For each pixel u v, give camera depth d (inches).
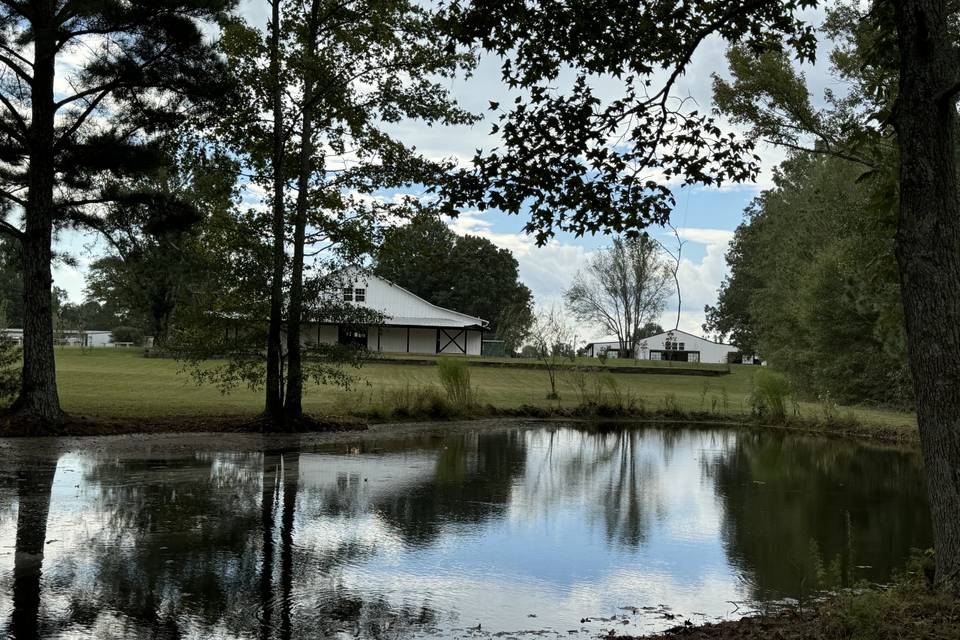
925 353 206.5
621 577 278.5
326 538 317.4
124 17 592.1
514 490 457.1
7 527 315.3
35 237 631.2
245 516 350.6
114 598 232.2
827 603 234.1
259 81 694.5
